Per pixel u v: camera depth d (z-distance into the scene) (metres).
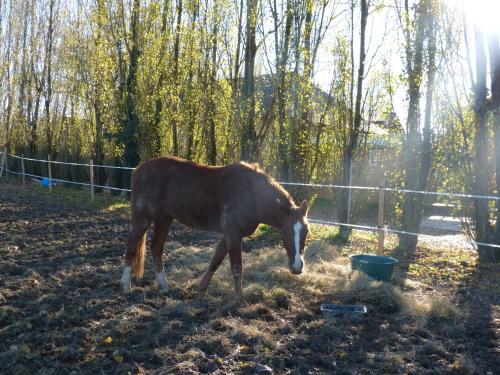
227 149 13.32
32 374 3.71
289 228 5.00
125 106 16.05
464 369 4.00
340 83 11.09
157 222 5.96
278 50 11.88
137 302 5.46
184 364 3.90
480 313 5.52
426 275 7.34
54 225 10.57
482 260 8.34
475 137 8.48
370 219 14.88
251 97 12.38
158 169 5.80
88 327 4.63
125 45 16.09
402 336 4.75
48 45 23.33
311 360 4.12
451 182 9.01
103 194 18.17
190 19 14.52
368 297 5.79
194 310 5.17
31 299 5.44
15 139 25.67
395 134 10.27
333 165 11.57
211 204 5.54
